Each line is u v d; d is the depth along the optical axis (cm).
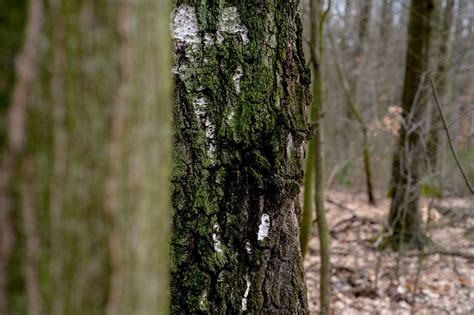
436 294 570
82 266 75
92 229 76
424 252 607
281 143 198
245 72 197
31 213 73
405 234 694
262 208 198
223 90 196
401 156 639
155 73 81
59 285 74
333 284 603
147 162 81
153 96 81
